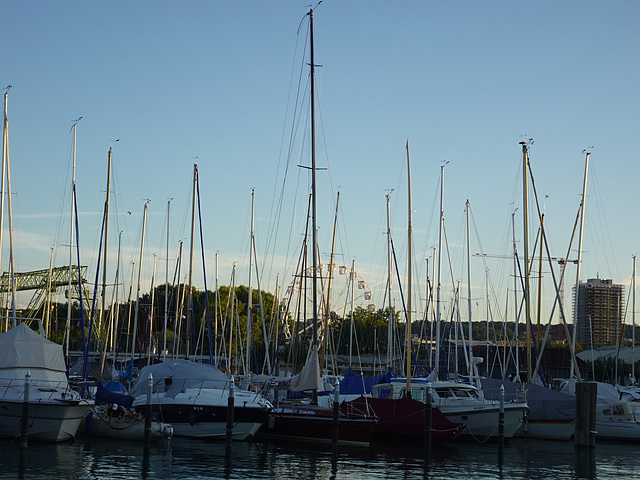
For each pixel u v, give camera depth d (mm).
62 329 93062
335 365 70438
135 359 68812
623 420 41094
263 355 89938
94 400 33594
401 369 61281
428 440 33062
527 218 45281
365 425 33875
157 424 32281
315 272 36750
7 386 31219
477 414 36938
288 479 26031
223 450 31484
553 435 39125
